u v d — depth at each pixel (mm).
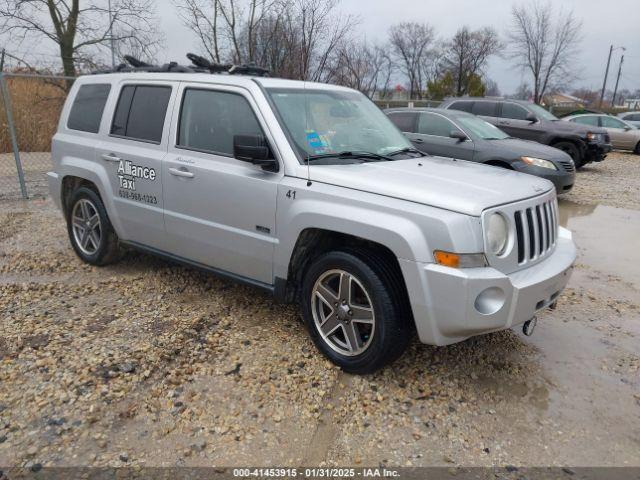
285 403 3219
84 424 2947
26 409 3051
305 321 3771
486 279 2992
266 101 3879
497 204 3156
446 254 3016
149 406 3121
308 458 2787
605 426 3164
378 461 2793
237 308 4496
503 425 3137
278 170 3717
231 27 11062
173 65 4781
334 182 3465
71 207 5449
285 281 3777
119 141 4828
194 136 4273
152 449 2791
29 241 6262
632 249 6988
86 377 3359
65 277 5129
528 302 3195
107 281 5027
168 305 4520
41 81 14656
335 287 3658
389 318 3260
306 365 3635
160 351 3715
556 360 3914
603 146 13625
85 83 5410
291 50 10672
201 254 4309
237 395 3270
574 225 8297
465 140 9000
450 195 3160
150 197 4547
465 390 3469
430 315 3109
